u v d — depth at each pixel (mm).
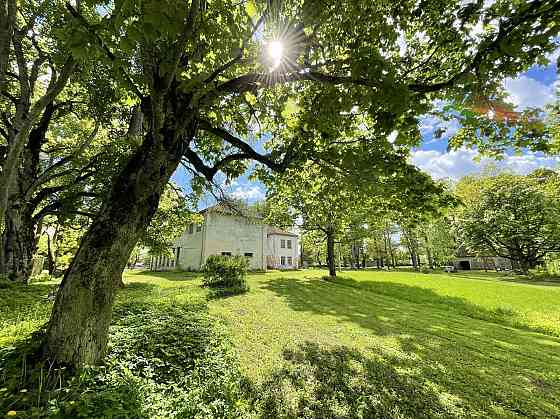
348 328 7688
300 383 4301
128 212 3707
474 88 3049
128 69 3707
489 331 8648
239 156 5699
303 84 5051
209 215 27172
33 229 11180
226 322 7195
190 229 30266
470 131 4180
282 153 6059
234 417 3260
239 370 4422
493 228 28719
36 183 10695
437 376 4977
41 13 7281
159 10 1868
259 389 4020
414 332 7828
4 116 10086
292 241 41844
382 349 6168
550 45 2678
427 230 35250
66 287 3406
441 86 3277
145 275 21672
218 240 27641
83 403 2562
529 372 5406
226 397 3568
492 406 4059
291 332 6832
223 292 11875
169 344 4730
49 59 8414
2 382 2775
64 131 14172
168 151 3982
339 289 16219
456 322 9625
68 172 11688
